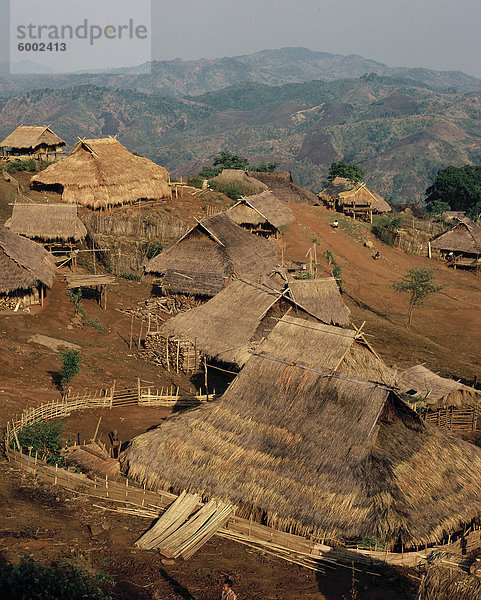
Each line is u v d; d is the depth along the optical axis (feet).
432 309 218.38
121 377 116.98
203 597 55.47
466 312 216.74
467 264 271.49
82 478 74.59
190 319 134.62
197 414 84.07
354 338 85.76
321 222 293.84
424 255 285.64
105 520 68.03
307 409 80.43
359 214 327.06
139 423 98.78
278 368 85.71
